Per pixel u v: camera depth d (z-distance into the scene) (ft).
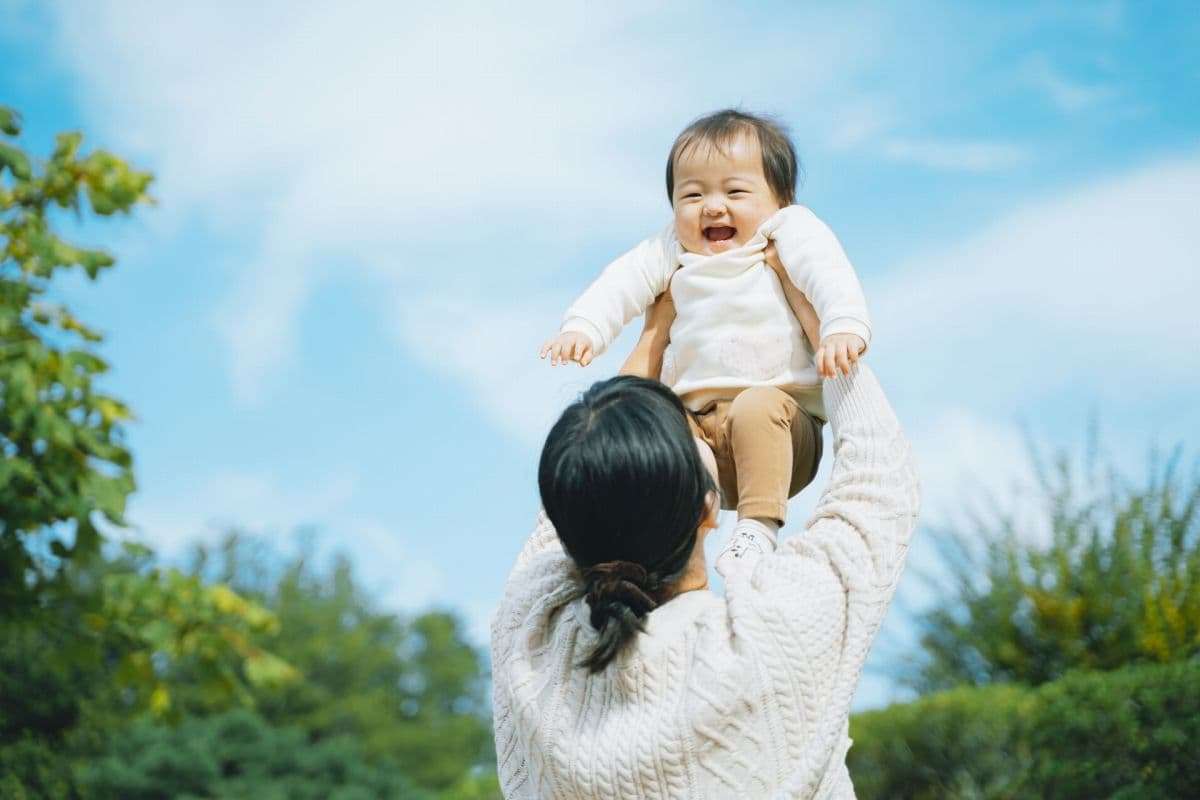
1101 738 23.86
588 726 6.43
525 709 6.57
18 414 25.62
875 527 6.68
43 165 27.09
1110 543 37.14
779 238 8.07
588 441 6.38
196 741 82.94
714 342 8.00
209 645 29.53
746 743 6.19
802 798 6.19
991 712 26.89
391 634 155.84
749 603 6.38
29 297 27.58
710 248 8.40
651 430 6.37
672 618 6.51
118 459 27.50
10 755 54.90
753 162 8.41
